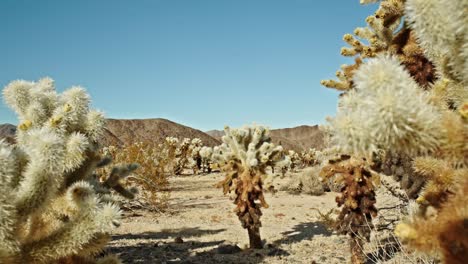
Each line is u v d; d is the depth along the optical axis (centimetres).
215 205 1378
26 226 255
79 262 272
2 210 215
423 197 147
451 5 121
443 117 124
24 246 233
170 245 762
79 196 247
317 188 1689
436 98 139
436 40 133
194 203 1423
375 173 559
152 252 696
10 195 223
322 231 889
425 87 374
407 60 389
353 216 563
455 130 118
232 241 808
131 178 1367
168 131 10488
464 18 119
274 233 891
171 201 1465
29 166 232
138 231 917
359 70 124
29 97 336
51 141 236
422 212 137
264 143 747
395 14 441
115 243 771
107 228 238
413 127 115
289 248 732
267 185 746
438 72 153
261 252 697
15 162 236
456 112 130
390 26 473
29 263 230
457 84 142
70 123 326
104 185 474
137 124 10319
